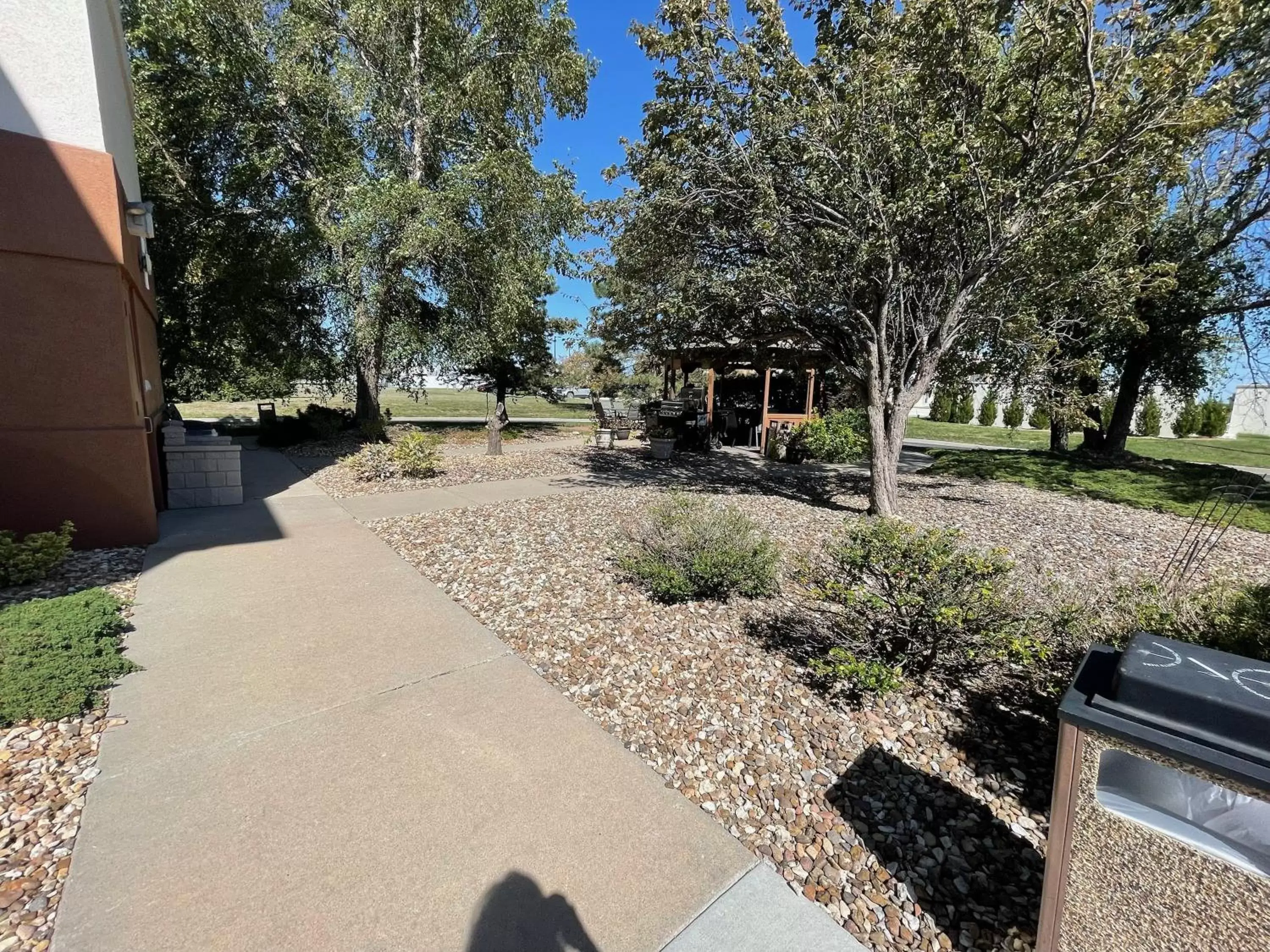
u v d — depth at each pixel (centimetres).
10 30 404
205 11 965
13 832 185
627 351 1078
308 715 257
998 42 510
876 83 518
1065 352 945
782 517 670
